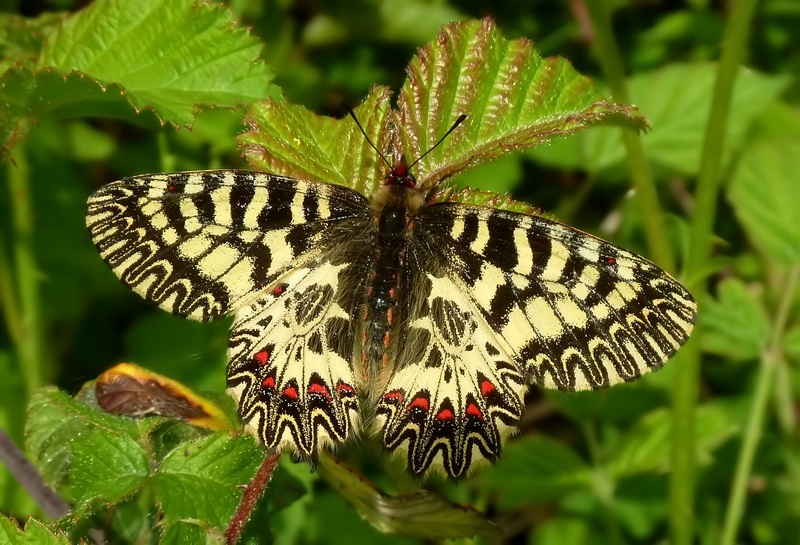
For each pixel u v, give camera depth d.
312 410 0.27
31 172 0.33
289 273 0.28
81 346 0.33
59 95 0.28
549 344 0.27
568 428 0.34
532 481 0.31
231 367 0.27
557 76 0.28
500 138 0.28
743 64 0.35
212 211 0.27
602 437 0.32
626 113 0.28
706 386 0.33
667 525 0.32
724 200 0.34
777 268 0.33
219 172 0.27
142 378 0.28
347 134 0.28
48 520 0.28
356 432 0.27
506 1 0.36
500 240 0.27
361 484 0.28
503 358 0.27
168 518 0.27
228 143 0.32
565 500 0.33
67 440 0.28
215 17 0.28
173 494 0.27
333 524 0.31
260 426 0.27
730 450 0.32
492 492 0.32
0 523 0.26
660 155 0.33
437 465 0.27
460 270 0.28
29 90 0.28
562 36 0.35
